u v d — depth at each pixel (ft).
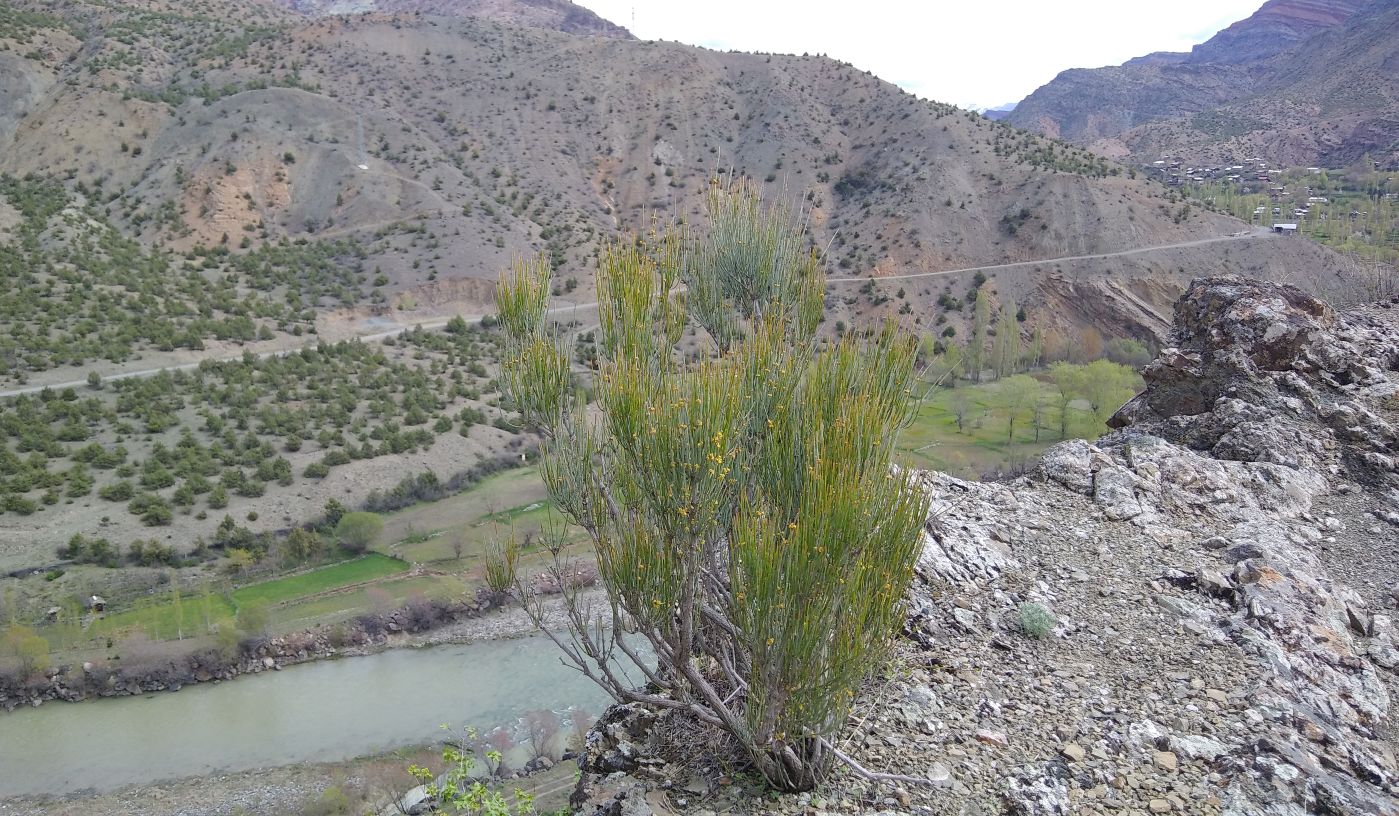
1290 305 52.06
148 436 181.78
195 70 452.35
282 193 374.22
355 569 150.51
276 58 491.72
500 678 118.93
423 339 272.51
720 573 21.49
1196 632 28.63
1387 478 42.50
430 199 367.86
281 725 110.22
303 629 130.31
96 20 495.82
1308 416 46.60
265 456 181.16
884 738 21.84
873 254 337.72
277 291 295.69
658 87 504.43
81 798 96.78
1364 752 23.12
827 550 15.44
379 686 119.03
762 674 16.48
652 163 446.60
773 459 18.70
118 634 126.93
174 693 119.24
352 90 471.62
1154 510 38.78
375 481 179.22
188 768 101.76
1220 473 42.06
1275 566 33.09
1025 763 21.17
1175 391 51.85
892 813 18.93
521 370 20.07
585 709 108.78
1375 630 31.07
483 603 137.28
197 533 155.22
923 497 17.15
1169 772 21.09
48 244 275.39
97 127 388.16
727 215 23.40
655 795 20.10
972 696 24.21
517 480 187.42
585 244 348.79
